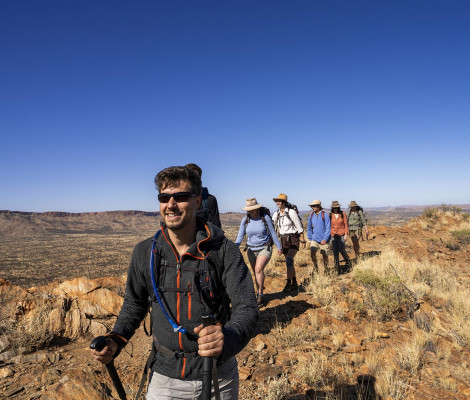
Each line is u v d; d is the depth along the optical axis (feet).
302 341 15.55
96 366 12.38
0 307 15.80
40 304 16.25
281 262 32.45
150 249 5.83
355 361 13.87
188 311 5.44
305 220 42.98
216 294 5.55
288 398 11.19
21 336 14.16
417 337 15.85
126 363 13.09
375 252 38.09
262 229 19.53
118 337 5.49
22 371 12.28
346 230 29.19
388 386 11.84
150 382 5.78
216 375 5.08
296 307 19.60
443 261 35.32
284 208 23.17
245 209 19.27
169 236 5.87
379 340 15.98
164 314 5.50
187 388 5.47
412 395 11.69
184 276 5.52
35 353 13.55
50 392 10.39
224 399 5.67
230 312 5.98
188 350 5.44
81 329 15.71
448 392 11.94
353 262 32.09
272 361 13.73
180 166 5.80
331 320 17.93
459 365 14.07
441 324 18.10
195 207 5.83
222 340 4.54
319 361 13.64
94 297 18.01
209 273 5.49
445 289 23.76
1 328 14.61
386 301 19.49
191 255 5.51
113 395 10.92
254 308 5.36
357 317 18.61
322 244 27.22
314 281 24.47
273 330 16.51
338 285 23.79
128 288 6.07
